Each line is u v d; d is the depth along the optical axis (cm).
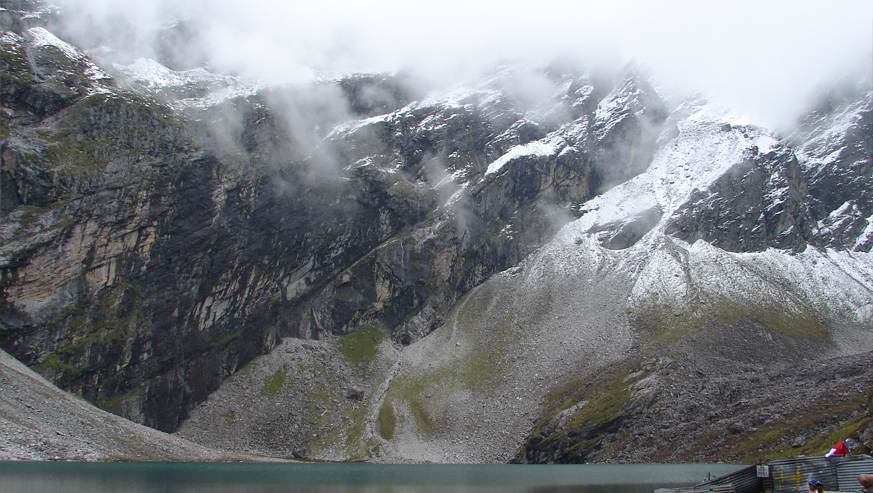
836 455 5862
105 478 10162
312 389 19425
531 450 15862
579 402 16912
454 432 17375
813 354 18775
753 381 15850
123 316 17988
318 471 13338
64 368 16400
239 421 18238
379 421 18012
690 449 13875
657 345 18900
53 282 16712
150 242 18925
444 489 10075
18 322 15912
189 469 12581
